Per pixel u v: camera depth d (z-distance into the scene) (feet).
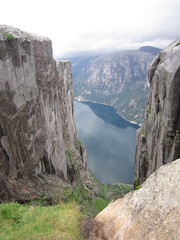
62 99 222.89
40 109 111.14
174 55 96.89
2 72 74.43
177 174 40.01
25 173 95.45
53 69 139.64
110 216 45.44
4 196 70.08
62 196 111.75
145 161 154.30
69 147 234.38
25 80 90.94
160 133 113.91
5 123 78.02
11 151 82.74
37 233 38.91
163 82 104.83
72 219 44.04
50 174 128.06
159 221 34.73
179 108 92.22
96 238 40.52
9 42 77.82
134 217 39.11
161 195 38.09
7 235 38.22
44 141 117.60
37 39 107.65
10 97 79.87
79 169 230.48
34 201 84.48
